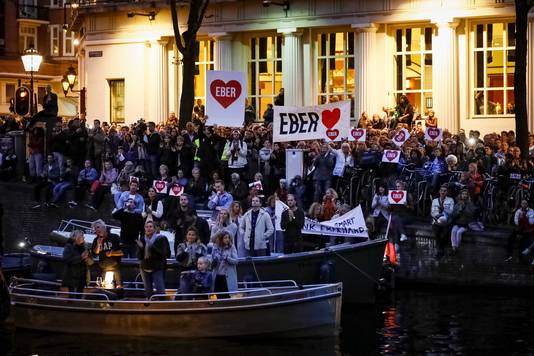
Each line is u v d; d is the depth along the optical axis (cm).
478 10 4712
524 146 3716
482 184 3459
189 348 2586
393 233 3441
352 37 5103
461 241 3409
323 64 5178
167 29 5566
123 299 2823
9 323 2861
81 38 6256
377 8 4944
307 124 3500
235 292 2684
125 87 5741
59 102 5594
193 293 2723
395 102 5006
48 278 3128
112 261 2880
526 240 3306
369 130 3988
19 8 8662
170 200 3359
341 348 2566
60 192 4231
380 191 3447
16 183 4425
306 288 2798
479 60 4806
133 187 3397
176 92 5628
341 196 3588
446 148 3641
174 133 3928
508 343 2580
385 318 2934
